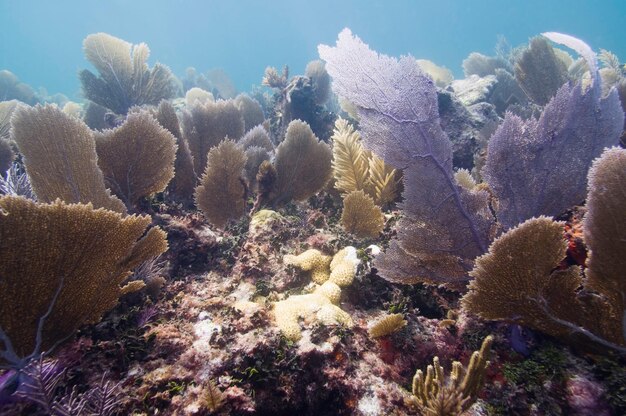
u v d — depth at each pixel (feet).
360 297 2.48
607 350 1.80
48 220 1.63
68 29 93.40
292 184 3.86
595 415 1.69
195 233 3.06
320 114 7.41
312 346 2.00
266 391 1.90
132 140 3.04
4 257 1.58
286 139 3.71
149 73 8.16
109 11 87.51
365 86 2.57
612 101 2.27
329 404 1.97
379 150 2.49
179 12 88.02
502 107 8.50
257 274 2.71
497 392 1.89
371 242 2.99
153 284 2.48
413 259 2.36
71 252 1.74
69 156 2.56
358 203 2.97
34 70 100.53
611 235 1.62
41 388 1.60
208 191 3.36
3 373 1.73
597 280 1.69
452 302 2.51
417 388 1.72
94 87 7.64
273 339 2.02
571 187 2.25
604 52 7.84
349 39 2.65
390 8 83.20
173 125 3.81
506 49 15.15
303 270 2.67
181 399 1.80
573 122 2.26
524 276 1.77
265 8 86.48
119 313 2.26
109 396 1.73
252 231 3.06
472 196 2.33
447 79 10.43
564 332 1.86
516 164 2.33
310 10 85.87
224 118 4.82
